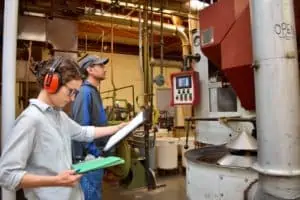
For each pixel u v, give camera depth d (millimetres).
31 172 907
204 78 2316
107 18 3512
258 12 1014
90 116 1757
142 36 3008
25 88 2764
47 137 914
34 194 936
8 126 1408
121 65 6066
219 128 2148
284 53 975
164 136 4273
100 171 1728
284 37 980
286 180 966
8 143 861
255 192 1120
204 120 2137
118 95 6031
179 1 3162
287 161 964
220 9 1546
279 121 970
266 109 996
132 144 3271
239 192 1236
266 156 1001
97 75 1833
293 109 973
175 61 5750
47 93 955
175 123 4316
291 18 998
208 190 1359
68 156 1000
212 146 1865
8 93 1419
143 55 2990
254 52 1043
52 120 957
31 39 2795
